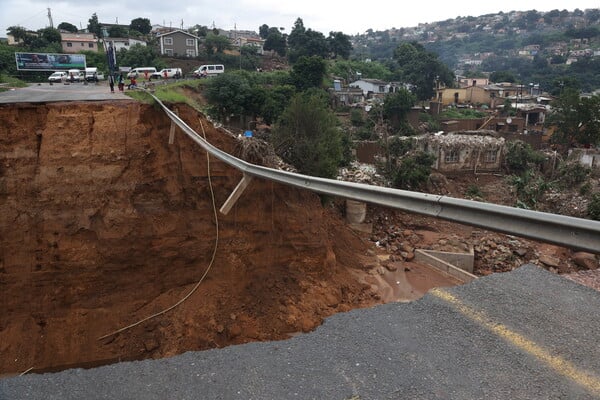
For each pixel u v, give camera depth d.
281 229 13.77
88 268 11.76
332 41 94.88
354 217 22.20
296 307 12.51
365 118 55.34
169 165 13.14
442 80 79.69
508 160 38.38
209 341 11.22
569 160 38.47
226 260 12.94
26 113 12.64
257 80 57.41
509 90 79.81
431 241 21.45
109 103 13.51
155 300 12.06
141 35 85.69
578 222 2.31
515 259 20.56
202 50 75.88
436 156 37.47
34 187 11.92
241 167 8.48
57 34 67.19
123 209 12.23
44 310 11.39
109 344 11.23
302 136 20.09
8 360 10.65
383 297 14.91
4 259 11.41
